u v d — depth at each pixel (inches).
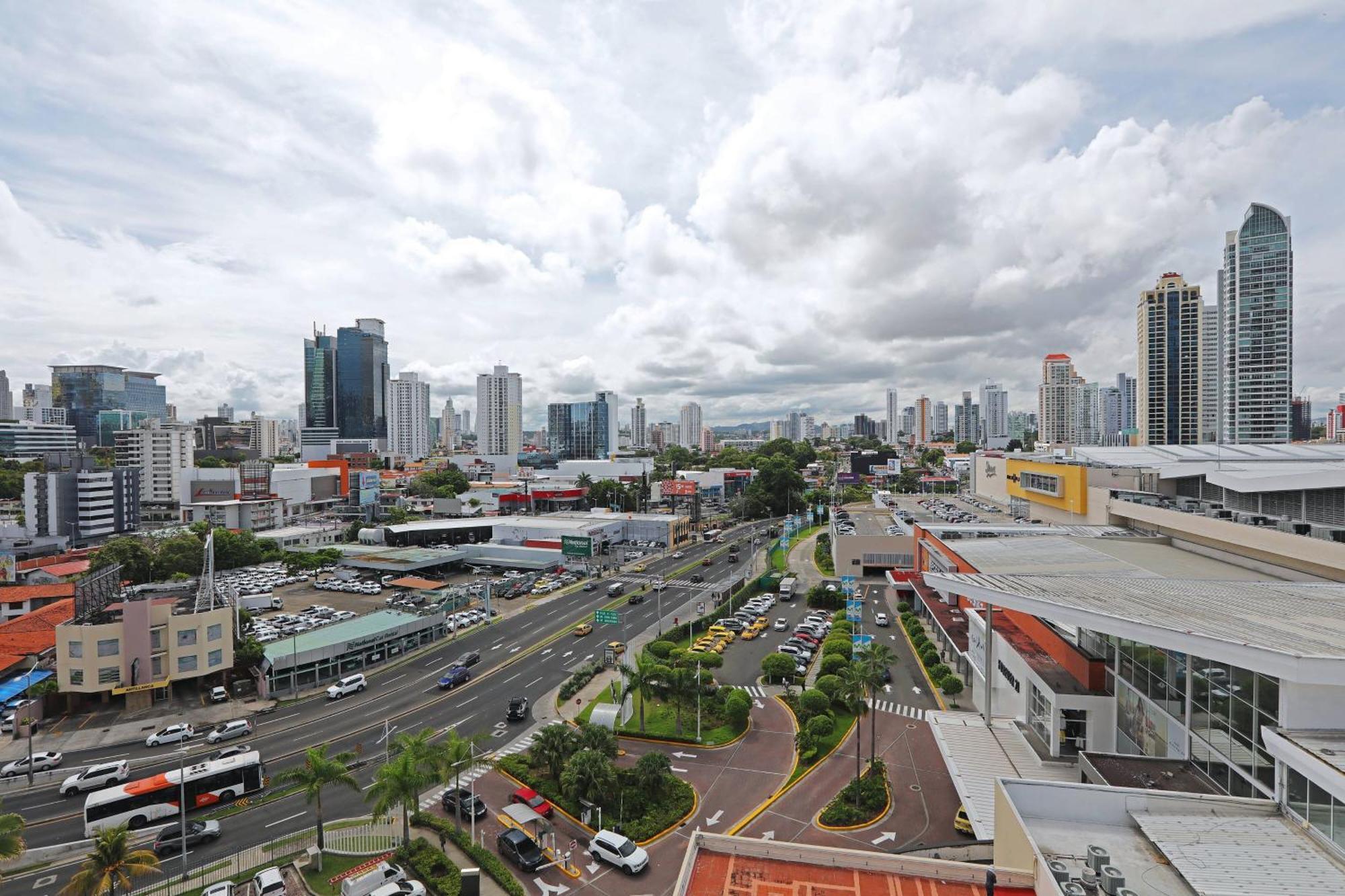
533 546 5689.0
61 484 5984.3
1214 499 3238.2
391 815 1882.4
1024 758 1840.6
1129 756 1498.5
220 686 2792.8
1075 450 5137.8
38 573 4461.1
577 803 1909.4
